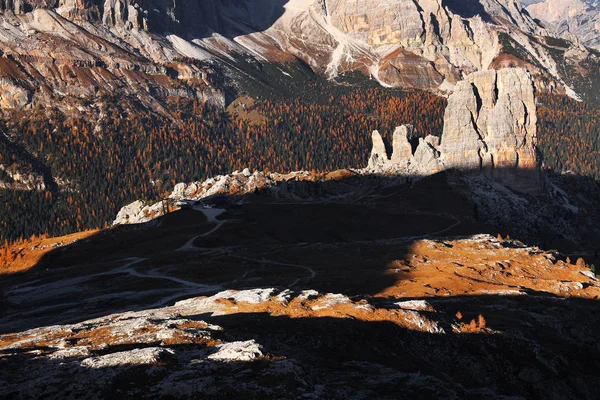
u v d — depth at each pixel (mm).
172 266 192250
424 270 185250
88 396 65250
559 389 109750
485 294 158125
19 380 69562
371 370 88875
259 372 72188
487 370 106562
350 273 177625
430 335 108250
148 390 66625
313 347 94438
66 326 101562
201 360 74688
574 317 150000
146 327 89812
